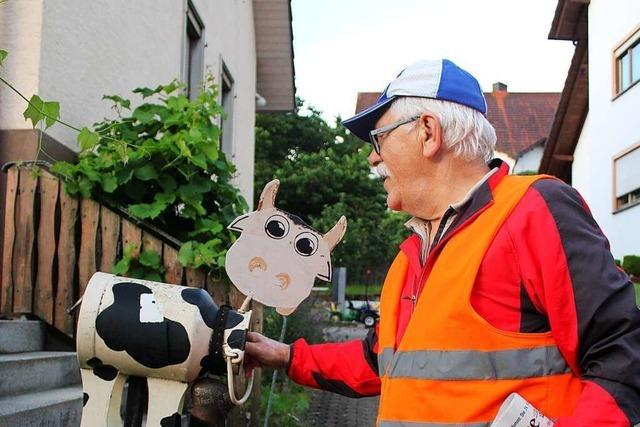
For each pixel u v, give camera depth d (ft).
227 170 14.94
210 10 30.91
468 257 5.83
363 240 101.55
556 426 5.39
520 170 114.21
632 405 5.25
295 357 7.41
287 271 6.59
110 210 13.87
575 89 63.46
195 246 13.37
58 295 13.82
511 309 5.72
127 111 19.67
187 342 6.00
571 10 59.67
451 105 6.32
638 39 51.52
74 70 16.28
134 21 20.45
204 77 29.30
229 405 6.41
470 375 5.64
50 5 15.02
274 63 47.19
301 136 113.19
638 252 51.67
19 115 14.56
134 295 6.11
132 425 6.26
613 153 55.77
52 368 12.28
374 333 7.43
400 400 5.94
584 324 5.43
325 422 24.91
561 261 5.52
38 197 14.03
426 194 6.50
